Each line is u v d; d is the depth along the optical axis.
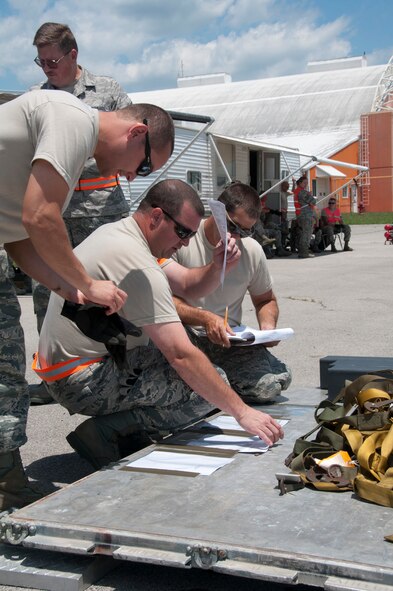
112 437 3.31
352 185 44.72
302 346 6.57
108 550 2.35
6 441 2.87
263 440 3.02
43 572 2.41
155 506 2.54
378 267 14.48
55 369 3.27
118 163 2.66
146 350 3.30
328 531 2.30
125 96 4.95
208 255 3.94
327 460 2.71
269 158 19.77
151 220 3.08
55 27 4.59
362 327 7.55
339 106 48.53
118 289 2.73
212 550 2.21
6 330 2.89
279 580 2.11
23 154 2.57
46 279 2.87
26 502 2.97
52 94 2.56
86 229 4.77
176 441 3.23
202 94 55.16
